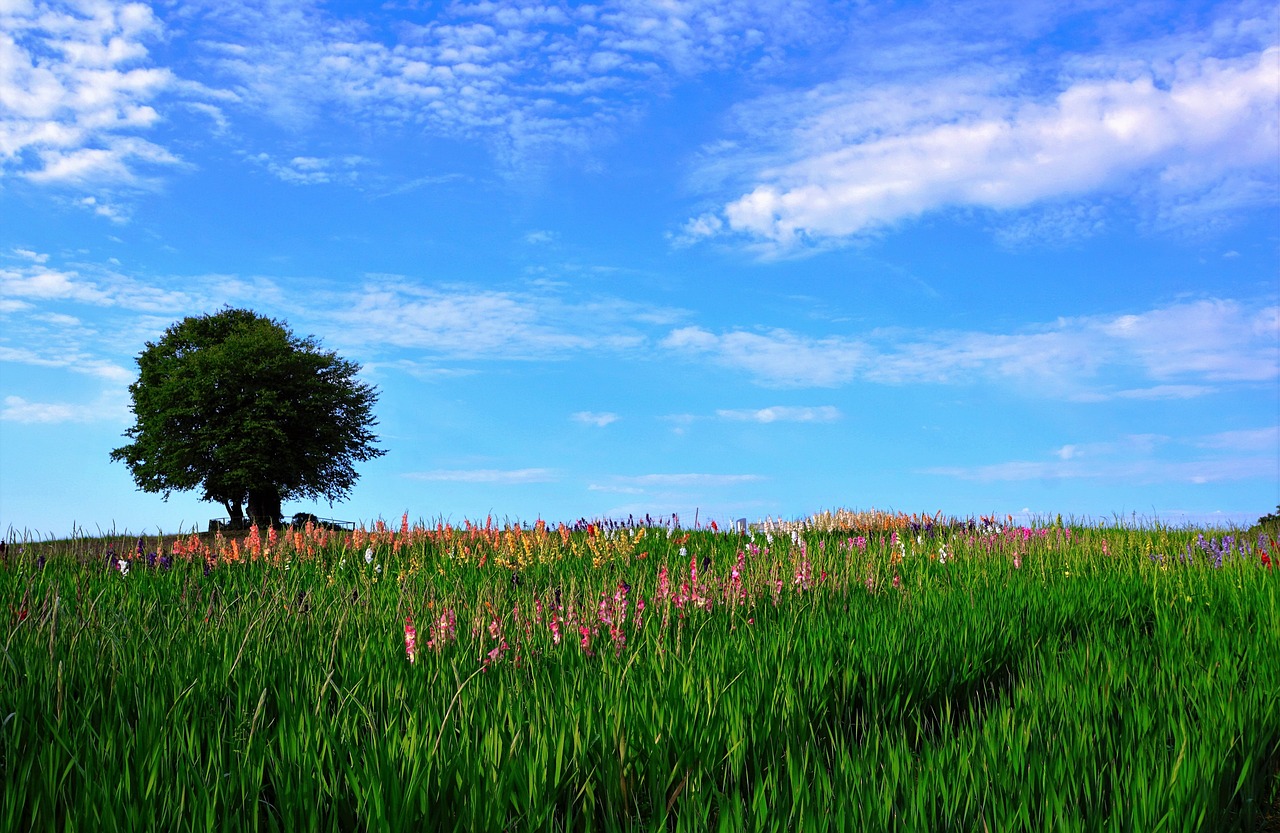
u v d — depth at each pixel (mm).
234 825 3572
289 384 40844
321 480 42000
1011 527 16172
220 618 7488
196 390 39125
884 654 6805
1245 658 7035
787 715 5312
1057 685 6008
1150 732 5074
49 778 3826
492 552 13523
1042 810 3982
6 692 5145
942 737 5102
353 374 44594
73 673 5629
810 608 9016
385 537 14430
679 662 6293
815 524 18969
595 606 7727
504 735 4613
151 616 8016
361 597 8906
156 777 3904
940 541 14539
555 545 14023
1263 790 4875
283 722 4570
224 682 5625
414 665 6277
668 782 4359
